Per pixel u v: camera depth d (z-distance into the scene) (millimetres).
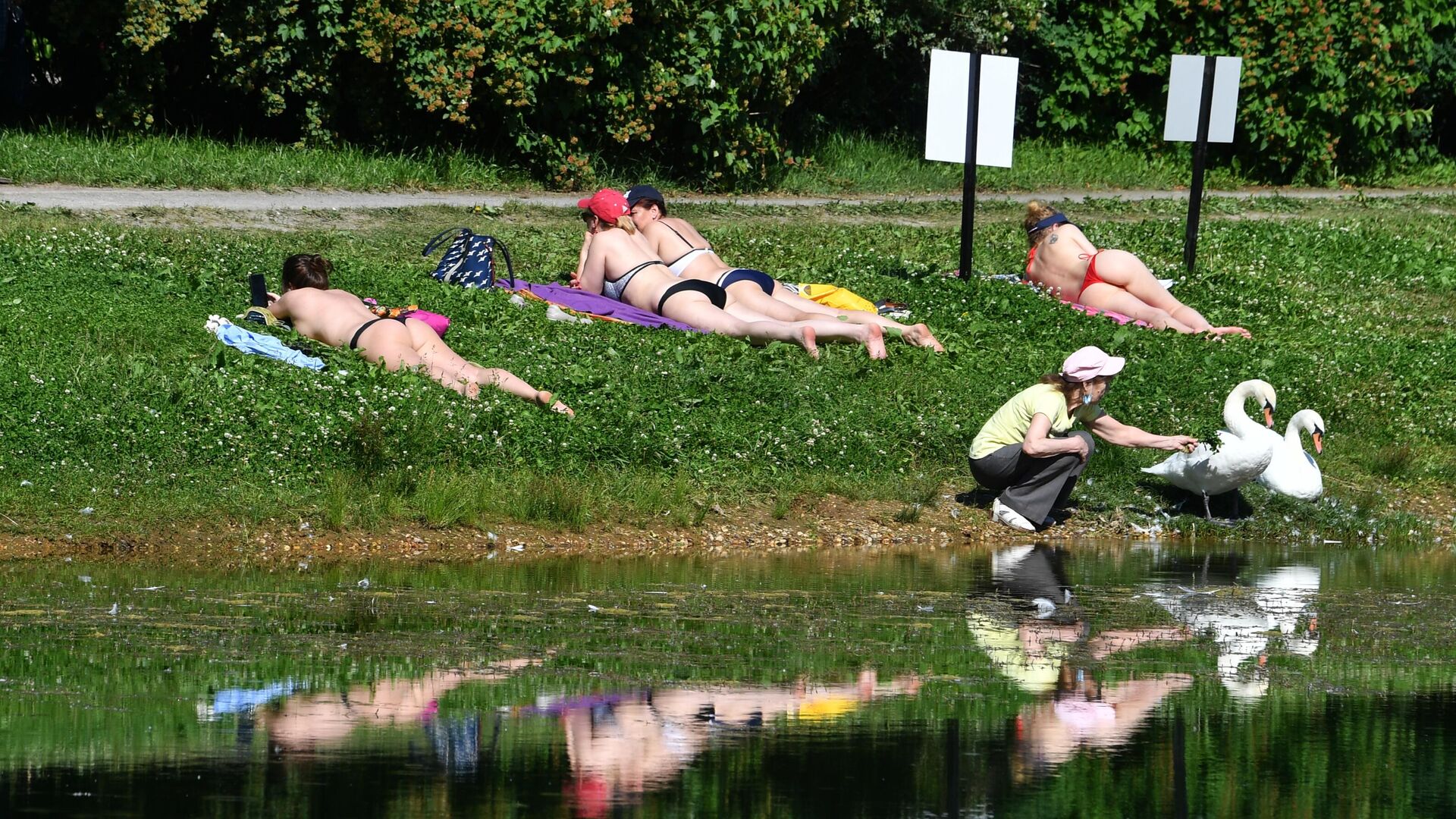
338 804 17688
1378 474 47344
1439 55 116375
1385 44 103375
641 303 51344
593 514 37219
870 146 98875
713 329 49750
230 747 19703
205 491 35031
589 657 24828
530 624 27172
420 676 23359
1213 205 90125
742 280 51281
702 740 20531
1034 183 98500
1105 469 43188
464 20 77812
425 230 62688
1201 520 41250
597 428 40375
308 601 28547
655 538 36656
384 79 80500
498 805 17797
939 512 40250
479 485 36938
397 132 82188
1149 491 42688
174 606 27797
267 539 33750
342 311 43406
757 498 39562
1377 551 39281
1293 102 105250
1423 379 55031
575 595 30000
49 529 32812
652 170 85188
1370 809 18328
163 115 82062
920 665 24859
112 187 67812
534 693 22562
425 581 31016
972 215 58938
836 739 20688
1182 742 20984
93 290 45812
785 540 37312
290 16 78375
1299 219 85250
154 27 75562
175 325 43219
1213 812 18125
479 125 83000
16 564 31109
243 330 42625
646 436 40531
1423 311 67125
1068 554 36812
